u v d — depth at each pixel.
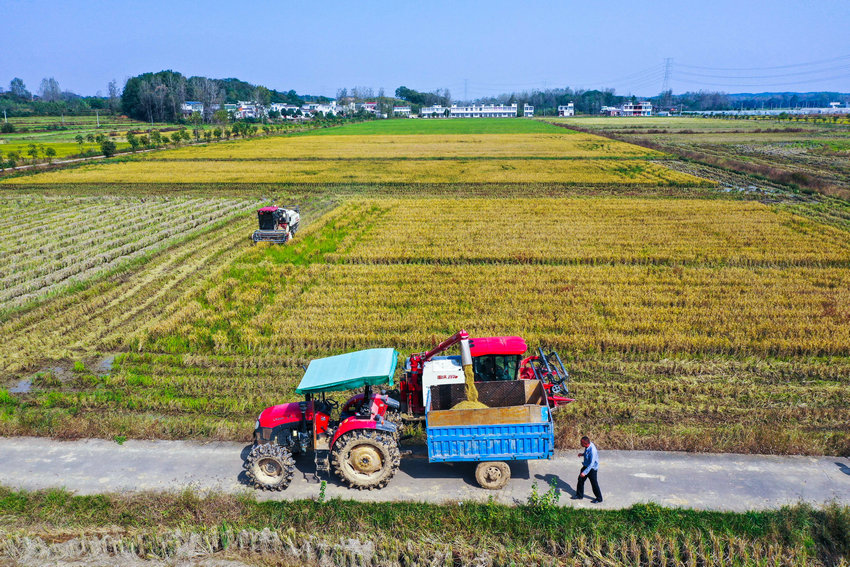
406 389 14.00
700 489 12.02
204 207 48.50
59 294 26.88
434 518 11.20
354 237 36.66
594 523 10.94
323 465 13.05
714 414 15.61
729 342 19.86
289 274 29.25
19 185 62.47
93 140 118.44
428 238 36.09
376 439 12.02
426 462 13.34
